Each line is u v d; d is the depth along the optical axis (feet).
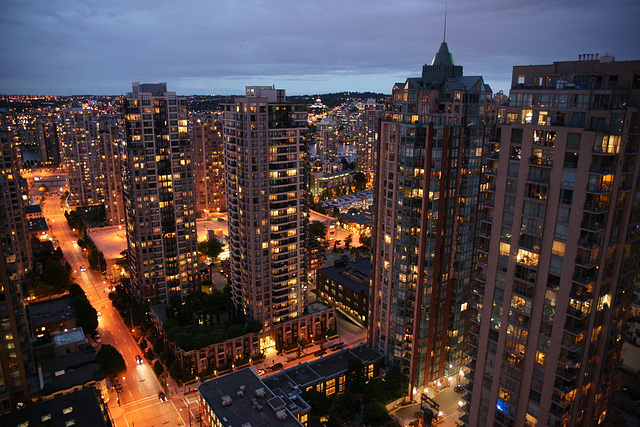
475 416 332.80
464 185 464.24
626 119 247.91
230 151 573.74
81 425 368.89
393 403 477.77
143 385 521.65
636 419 369.09
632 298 302.45
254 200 547.08
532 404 294.87
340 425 430.20
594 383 293.02
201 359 529.86
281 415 385.50
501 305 303.89
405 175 448.65
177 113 652.48
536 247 278.46
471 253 489.67
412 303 470.80
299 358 579.89
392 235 476.54
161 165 649.20
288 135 554.05
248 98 515.09
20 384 439.63
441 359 498.69
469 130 453.17
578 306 264.93
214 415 395.75
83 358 517.96
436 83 461.37
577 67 278.26
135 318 628.28
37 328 594.65
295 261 594.24
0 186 433.48
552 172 265.95
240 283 604.49
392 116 470.39
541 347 284.61
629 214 268.00
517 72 302.25
